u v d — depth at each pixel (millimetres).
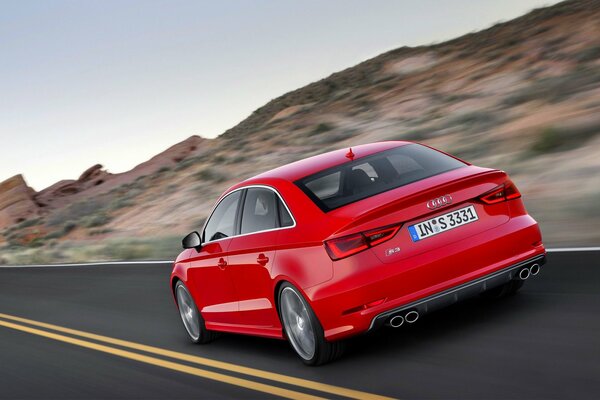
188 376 7367
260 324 7363
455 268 6031
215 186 38875
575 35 42906
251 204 7289
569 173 14961
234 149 51781
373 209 5922
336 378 6191
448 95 42438
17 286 19594
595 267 8055
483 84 39875
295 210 6574
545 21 54312
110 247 26672
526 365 5508
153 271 16609
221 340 8859
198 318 8680
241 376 6957
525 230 6348
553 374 5219
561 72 33312
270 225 6895
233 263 7391
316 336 6352
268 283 6816
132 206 46000
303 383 6277
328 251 6059
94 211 54094
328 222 6180
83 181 91375
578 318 6406
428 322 7148
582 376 5070
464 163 6766
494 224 6258
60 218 56906
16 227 63312
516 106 26969
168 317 10969
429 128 29141
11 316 14078
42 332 11594
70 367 8781
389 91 55281
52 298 15680
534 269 6504
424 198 6012
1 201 86125
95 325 11430
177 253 21438
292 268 6371
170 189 44906
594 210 11820
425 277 5953
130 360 8570
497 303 7301
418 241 6000
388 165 6750
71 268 21734
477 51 56750
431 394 5344
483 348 6082
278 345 7895
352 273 5941
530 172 16312
